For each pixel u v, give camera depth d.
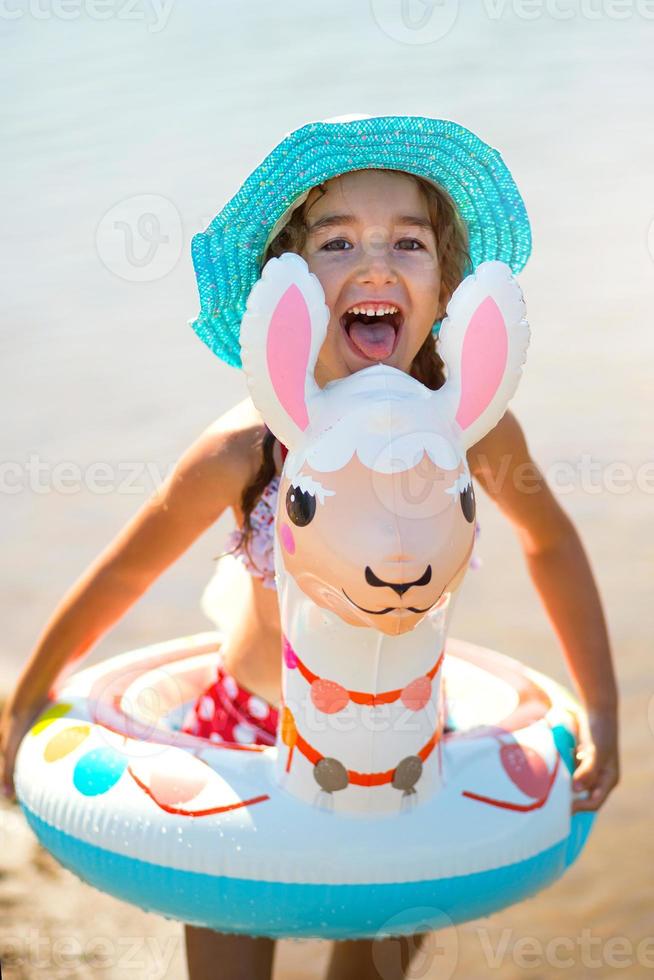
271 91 8.40
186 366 5.36
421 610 1.80
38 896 2.97
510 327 1.87
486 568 4.03
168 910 2.04
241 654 2.46
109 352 5.48
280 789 2.02
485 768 2.13
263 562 2.28
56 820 2.12
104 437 4.73
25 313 5.89
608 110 7.66
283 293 1.83
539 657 3.54
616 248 5.96
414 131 2.04
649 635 3.56
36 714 2.41
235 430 2.29
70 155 7.37
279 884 1.96
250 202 2.08
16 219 6.63
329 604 1.86
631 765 3.15
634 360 5.07
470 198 2.18
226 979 2.31
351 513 1.78
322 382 2.12
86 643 2.41
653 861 2.90
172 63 9.26
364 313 2.07
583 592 2.55
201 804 2.02
